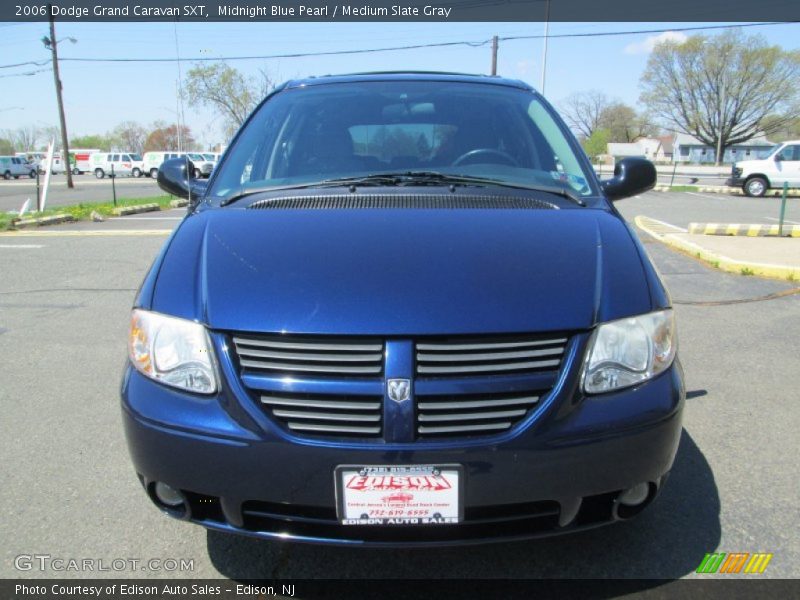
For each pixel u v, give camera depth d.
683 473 2.91
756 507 2.64
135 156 50.12
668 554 2.35
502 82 3.52
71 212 14.45
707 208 17.06
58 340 5.00
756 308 5.72
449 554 2.37
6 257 8.59
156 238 10.45
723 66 62.81
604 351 1.93
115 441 3.30
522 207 2.51
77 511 2.68
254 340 1.92
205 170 37.09
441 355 1.86
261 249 2.17
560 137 3.10
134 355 2.11
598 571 2.27
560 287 2.00
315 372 1.87
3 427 3.47
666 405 1.97
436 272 2.02
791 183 21.48
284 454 1.85
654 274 2.20
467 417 1.84
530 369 1.89
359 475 1.83
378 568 2.31
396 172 2.86
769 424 3.41
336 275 2.02
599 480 1.90
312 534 1.94
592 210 2.52
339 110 3.22
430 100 3.26
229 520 1.96
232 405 1.90
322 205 2.54
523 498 1.87
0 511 2.68
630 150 78.44
